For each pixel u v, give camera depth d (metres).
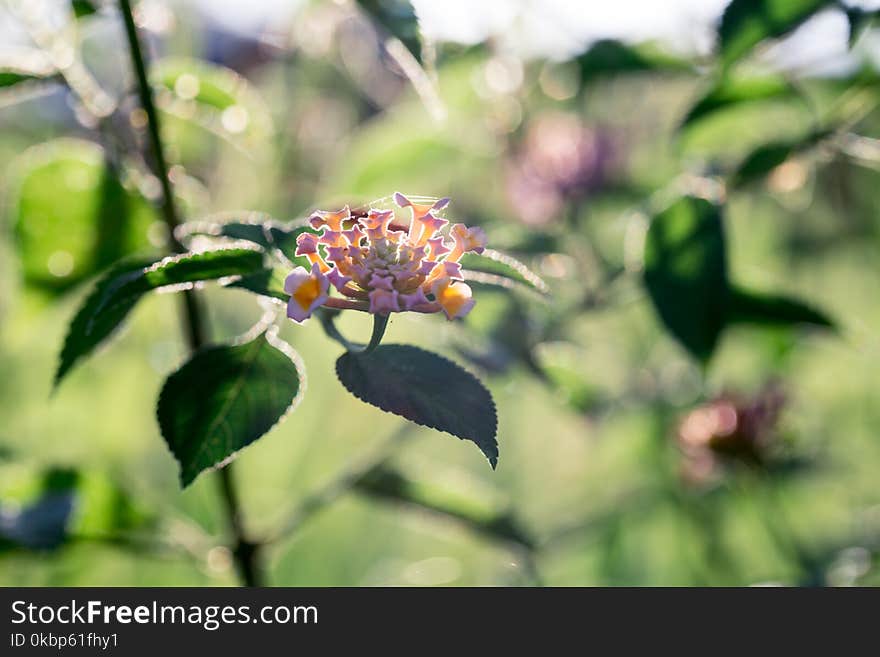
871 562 0.44
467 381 0.29
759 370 0.57
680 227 0.37
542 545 0.53
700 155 0.43
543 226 0.52
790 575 0.50
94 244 0.38
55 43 0.36
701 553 0.57
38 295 0.39
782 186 0.40
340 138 0.57
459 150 0.48
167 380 0.30
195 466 0.30
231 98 0.39
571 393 0.45
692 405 0.56
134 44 0.35
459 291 0.29
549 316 0.42
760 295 0.40
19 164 0.37
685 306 0.37
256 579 0.39
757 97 0.39
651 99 0.54
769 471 0.55
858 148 0.38
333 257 0.30
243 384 0.30
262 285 0.30
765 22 0.35
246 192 0.52
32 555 0.37
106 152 0.38
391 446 0.41
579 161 0.52
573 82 0.47
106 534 0.38
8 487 0.38
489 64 0.47
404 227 0.31
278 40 0.56
